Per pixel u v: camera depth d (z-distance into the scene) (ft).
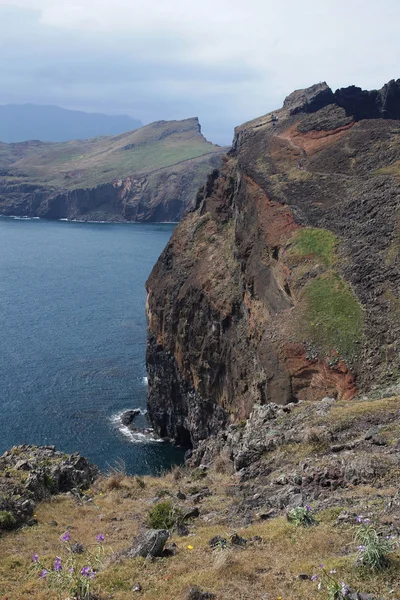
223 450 79.20
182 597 30.91
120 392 213.25
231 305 178.29
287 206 177.68
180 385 197.77
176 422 197.77
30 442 168.76
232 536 38.50
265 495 52.21
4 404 194.39
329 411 73.46
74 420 187.01
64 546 43.50
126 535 46.29
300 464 58.75
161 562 36.47
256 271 169.58
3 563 39.65
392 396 84.23
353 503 43.55
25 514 51.24
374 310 128.67
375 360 116.98
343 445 60.44
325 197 177.78
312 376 125.70
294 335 132.16
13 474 58.85
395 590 28.89
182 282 208.85
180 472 77.56
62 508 54.85
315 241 158.10
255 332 157.89
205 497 58.13
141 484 65.77
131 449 172.76
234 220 210.79
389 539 33.60
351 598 28.02
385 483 48.08
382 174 177.78
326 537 36.96
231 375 169.99
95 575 33.55
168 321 206.28
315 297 139.03
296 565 33.40
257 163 214.07
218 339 181.57
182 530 45.03
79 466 66.59
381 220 154.81
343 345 123.54
